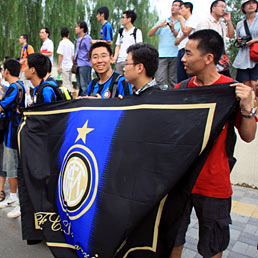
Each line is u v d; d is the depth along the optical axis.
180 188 1.96
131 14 5.67
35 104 3.24
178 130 1.97
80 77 6.75
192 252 2.80
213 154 1.96
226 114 1.82
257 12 4.89
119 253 2.13
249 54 4.63
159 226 2.00
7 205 3.81
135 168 2.08
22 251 2.98
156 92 2.19
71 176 2.52
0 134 3.75
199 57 1.95
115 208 2.09
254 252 2.80
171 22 5.31
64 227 2.54
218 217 1.98
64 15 13.91
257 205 3.97
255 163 4.66
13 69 3.71
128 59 2.38
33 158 2.98
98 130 2.45
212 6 4.38
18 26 13.16
